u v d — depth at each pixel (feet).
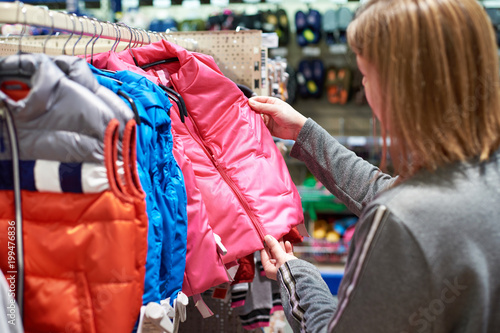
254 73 5.91
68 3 11.81
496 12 13.28
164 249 3.45
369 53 2.46
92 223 2.74
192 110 4.41
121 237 2.73
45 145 2.72
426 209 2.25
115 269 2.73
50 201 2.77
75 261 2.77
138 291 2.83
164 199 3.45
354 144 12.83
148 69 4.63
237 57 5.92
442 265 2.22
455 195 2.27
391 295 2.28
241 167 4.40
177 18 15.55
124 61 4.50
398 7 2.34
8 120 2.73
